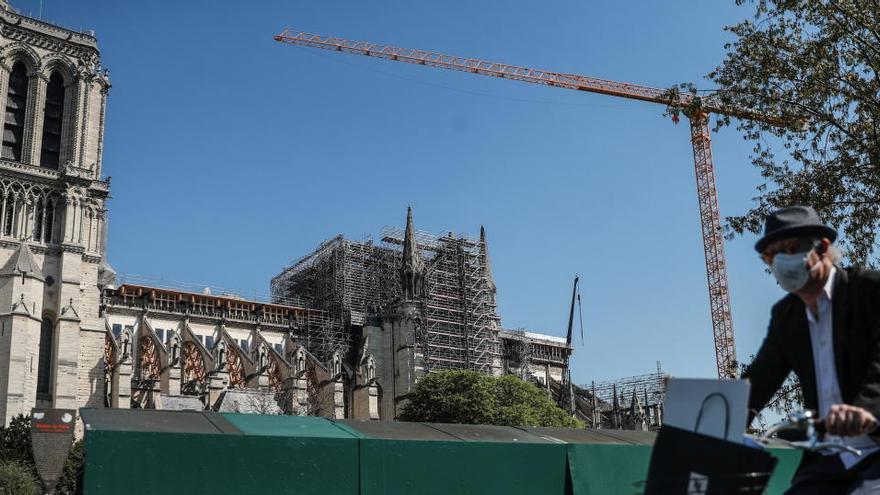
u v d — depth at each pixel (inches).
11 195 4549.7
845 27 1503.4
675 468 234.7
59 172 4658.0
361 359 5428.2
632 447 951.0
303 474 764.6
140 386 4805.6
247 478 740.7
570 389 6520.7
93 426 711.7
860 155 1551.4
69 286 4473.4
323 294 6195.9
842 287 253.6
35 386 4180.6
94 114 4889.3
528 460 875.4
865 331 248.1
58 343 4345.5
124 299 5442.9
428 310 5979.3
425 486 816.3
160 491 706.2
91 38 4953.3
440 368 5871.1
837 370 252.2
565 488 892.6
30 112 4712.1
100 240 4803.2
